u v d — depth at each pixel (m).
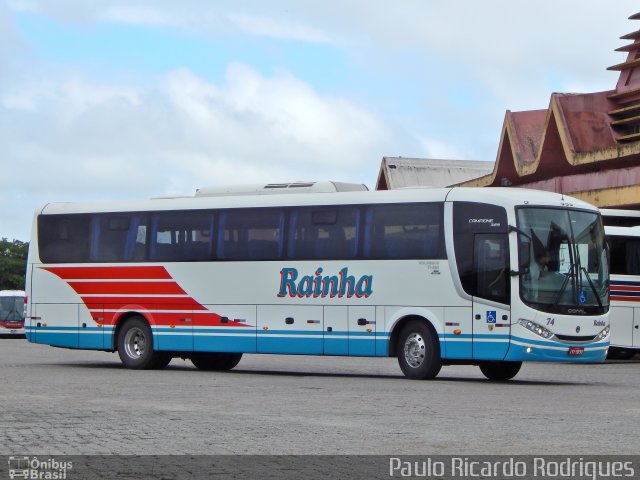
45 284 28.09
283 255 24.84
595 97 42.06
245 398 17.98
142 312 26.66
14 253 142.62
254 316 25.12
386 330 23.31
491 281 22.09
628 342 31.39
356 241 23.89
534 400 17.66
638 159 38.53
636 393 19.38
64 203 28.28
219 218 25.83
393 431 13.20
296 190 25.19
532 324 21.73
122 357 26.89
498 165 46.22
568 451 11.47
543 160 42.78
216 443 12.16
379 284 23.45
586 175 42.03
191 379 22.95
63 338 27.80
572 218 22.67
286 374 25.48
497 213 22.20
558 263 22.23
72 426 13.77
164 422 14.22
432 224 22.94
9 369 26.45
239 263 25.42
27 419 14.59
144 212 26.91
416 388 20.34
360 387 20.56
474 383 22.03
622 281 31.48
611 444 12.02
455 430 13.30
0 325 65.25
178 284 26.20
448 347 22.53
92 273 27.44
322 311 24.20
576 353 22.08
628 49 42.22
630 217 32.84
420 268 22.97
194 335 25.92
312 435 12.84
